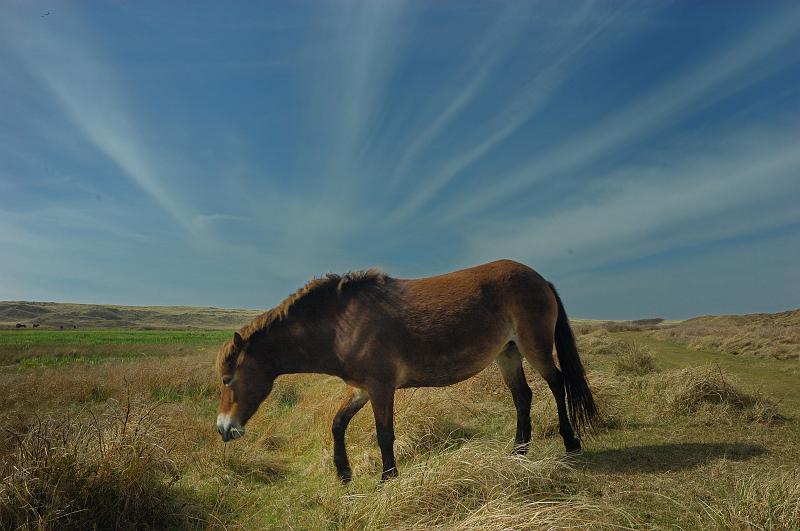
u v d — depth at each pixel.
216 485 4.38
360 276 4.71
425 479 3.59
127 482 3.56
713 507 3.32
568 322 5.23
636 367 9.52
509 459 3.84
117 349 23.34
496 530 2.72
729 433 5.29
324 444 5.68
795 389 7.71
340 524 3.55
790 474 3.64
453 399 6.71
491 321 4.63
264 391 4.83
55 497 3.23
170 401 8.95
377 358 4.39
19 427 5.95
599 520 3.04
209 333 50.81
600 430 5.64
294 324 4.68
